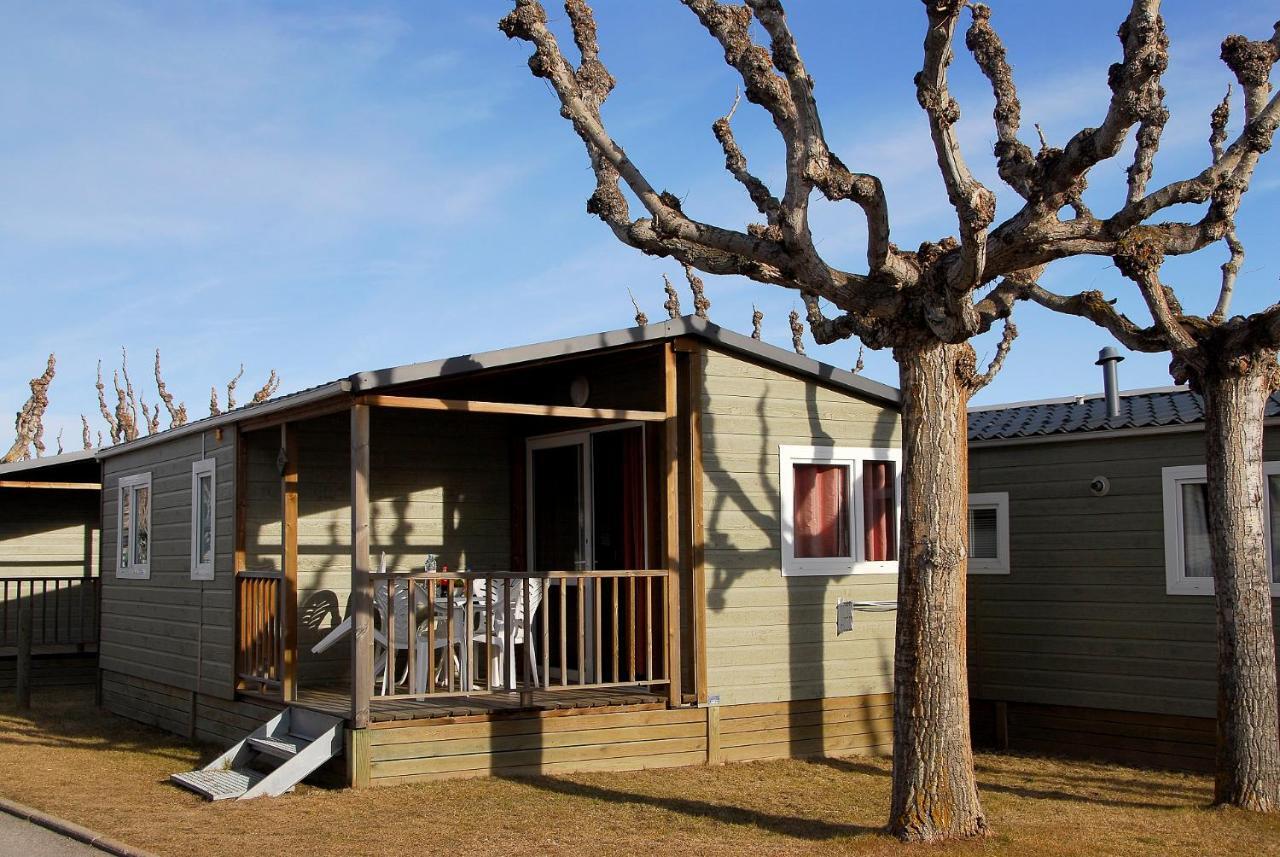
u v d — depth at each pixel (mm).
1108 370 13312
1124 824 8852
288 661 10664
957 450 8047
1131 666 12484
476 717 9969
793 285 8617
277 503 12234
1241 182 8852
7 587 17828
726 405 11453
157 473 14281
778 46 7703
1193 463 12156
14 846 7961
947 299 7473
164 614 13734
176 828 8227
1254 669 9172
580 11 9070
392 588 9805
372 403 9586
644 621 11555
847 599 12039
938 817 7824
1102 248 8211
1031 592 13367
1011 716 13492
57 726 13891
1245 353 9180
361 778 9477
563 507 12766
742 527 11453
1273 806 9062
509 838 8055
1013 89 9078
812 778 10477
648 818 8727
